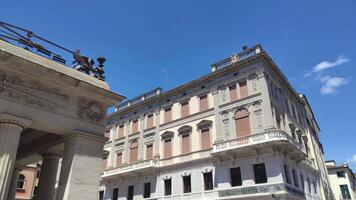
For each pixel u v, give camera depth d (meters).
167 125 35.81
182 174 31.77
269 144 26.02
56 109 9.99
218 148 29.02
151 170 34.19
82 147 10.16
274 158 26.00
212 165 29.67
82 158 10.02
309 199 31.14
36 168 32.56
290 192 25.47
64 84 10.27
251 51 31.27
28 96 9.42
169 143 34.72
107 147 42.44
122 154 39.81
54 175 11.51
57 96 10.16
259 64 29.92
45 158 11.65
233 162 28.20
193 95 34.53
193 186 30.34
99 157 10.52
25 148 12.76
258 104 28.69
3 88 8.96
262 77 29.31
